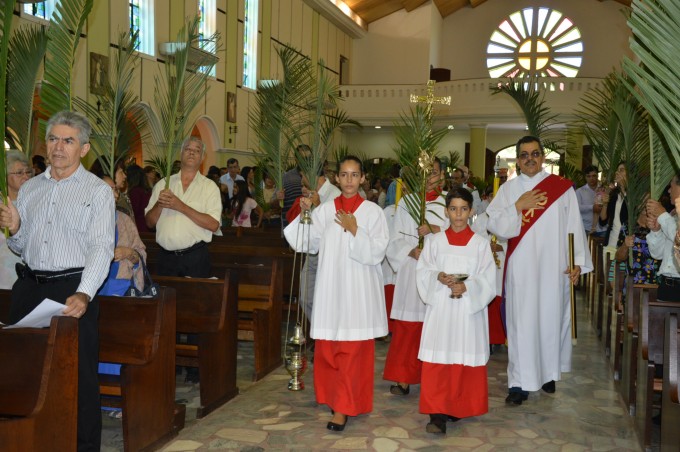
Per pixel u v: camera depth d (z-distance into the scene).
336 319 4.02
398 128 5.00
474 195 9.25
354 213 4.13
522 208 4.53
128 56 5.24
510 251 4.68
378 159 22.45
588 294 9.20
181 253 4.91
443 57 24.89
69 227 3.09
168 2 13.10
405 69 22.94
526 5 24.12
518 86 8.41
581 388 5.07
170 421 3.90
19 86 4.84
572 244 4.77
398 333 4.77
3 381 2.87
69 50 4.73
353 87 21.62
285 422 4.20
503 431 4.11
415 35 22.78
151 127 11.72
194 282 4.57
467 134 22.97
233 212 10.02
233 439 3.91
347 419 4.25
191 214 4.77
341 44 22.67
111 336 3.77
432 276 4.11
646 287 4.44
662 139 4.10
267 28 17.50
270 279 5.43
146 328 3.74
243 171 11.21
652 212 4.11
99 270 3.03
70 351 2.92
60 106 4.76
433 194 4.96
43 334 2.85
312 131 6.27
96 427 3.26
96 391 3.24
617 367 5.21
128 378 3.46
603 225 9.03
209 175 10.25
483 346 4.11
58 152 3.03
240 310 5.44
